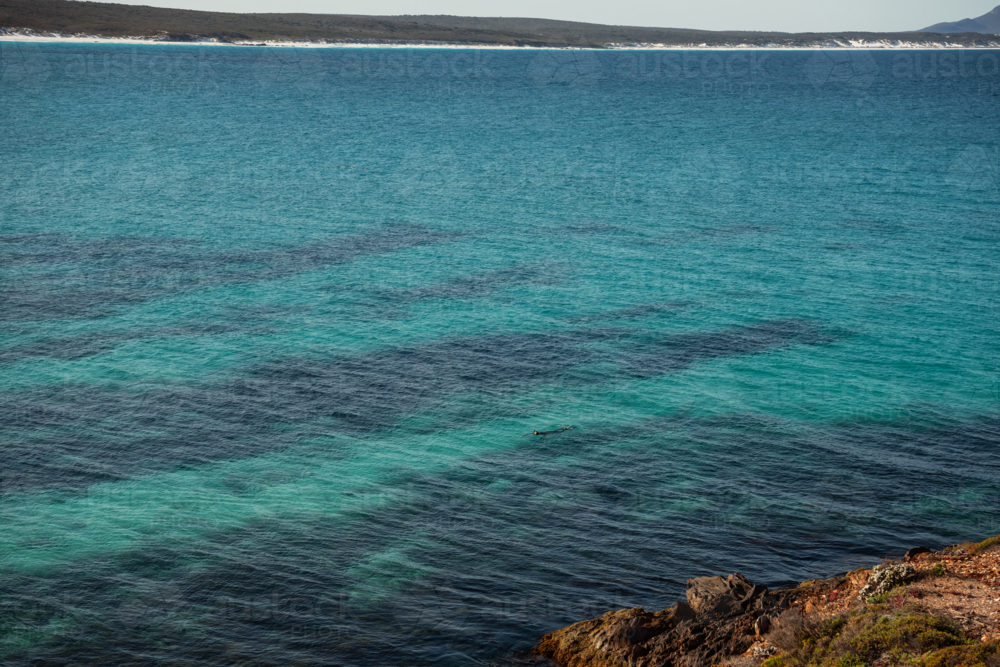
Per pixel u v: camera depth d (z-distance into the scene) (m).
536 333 46.38
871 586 19.45
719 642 18.53
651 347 44.41
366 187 93.19
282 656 20.52
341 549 25.47
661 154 124.19
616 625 19.97
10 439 32.50
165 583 23.59
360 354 42.81
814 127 163.62
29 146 119.12
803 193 92.12
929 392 38.47
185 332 45.34
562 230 73.12
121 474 30.12
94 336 44.31
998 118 183.25
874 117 184.12
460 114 184.75
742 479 30.20
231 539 25.97
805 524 26.86
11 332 44.47
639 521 27.16
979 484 29.64
